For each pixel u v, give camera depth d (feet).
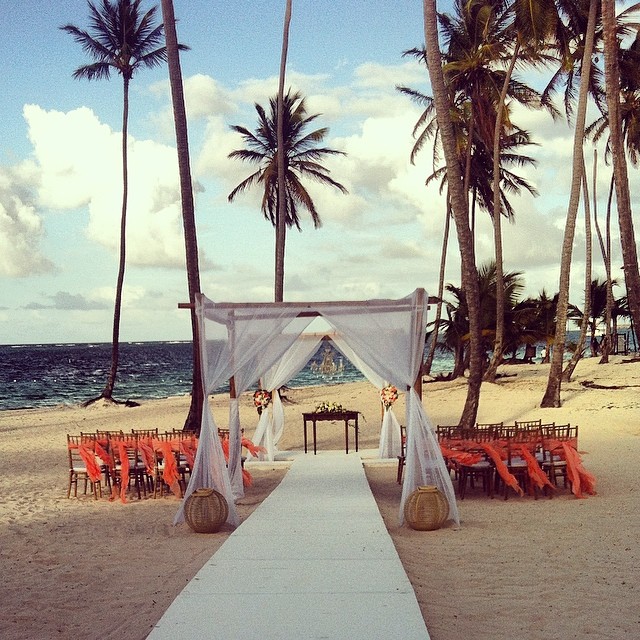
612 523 27.45
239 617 16.16
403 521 28.60
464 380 95.55
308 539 23.72
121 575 21.94
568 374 82.48
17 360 313.73
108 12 92.63
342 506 30.07
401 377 31.04
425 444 29.53
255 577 19.22
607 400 66.74
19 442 60.95
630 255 51.57
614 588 19.48
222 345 32.68
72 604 19.29
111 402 92.84
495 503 32.89
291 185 101.81
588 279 81.56
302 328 37.42
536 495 33.47
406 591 17.92
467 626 16.79
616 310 140.97
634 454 44.04
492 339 104.06
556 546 24.23
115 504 34.55
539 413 63.87
